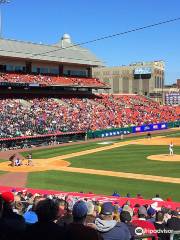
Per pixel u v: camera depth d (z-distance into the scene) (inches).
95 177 1711.4
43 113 3373.5
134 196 1344.7
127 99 4662.9
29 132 2906.0
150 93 6550.2
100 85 4323.3
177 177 1675.7
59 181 1633.9
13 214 307.0
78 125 3393.2
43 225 259.1
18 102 3447.3
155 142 3051.2
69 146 2861.7
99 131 3467.0
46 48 3964.1
